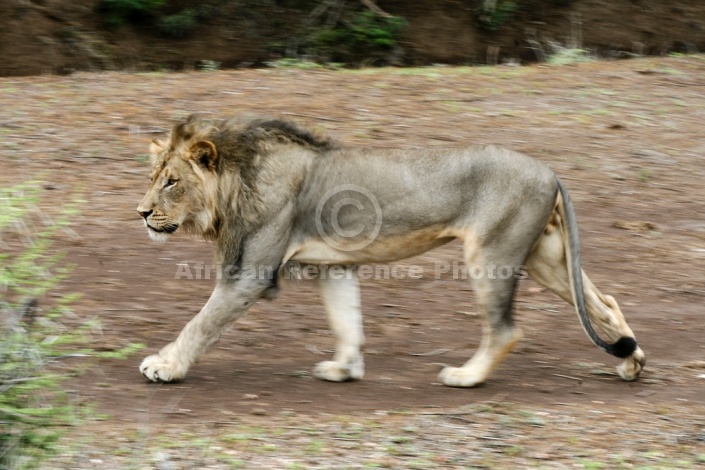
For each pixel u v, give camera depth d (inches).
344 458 418.3
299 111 995.3
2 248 666.8
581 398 518.0
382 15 1722.4
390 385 527.8
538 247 541.6
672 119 1064.2
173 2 1733.5
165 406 474.6
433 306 657.6
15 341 375.6
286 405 487.2
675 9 1838.1
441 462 419.2
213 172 511.5
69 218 725.3
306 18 1760.6
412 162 518.9
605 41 1776.6
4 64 1562.5
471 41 1744.6
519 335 524.1
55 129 914.1
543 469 415.2
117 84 1103.6
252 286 510.6
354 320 534.3
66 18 1649.9
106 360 535.5
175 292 645.9
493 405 498.3
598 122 1035.3
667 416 493.4
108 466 393.7
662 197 863.1
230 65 1684.3
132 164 845.8
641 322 643.5
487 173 512.1
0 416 370.9
